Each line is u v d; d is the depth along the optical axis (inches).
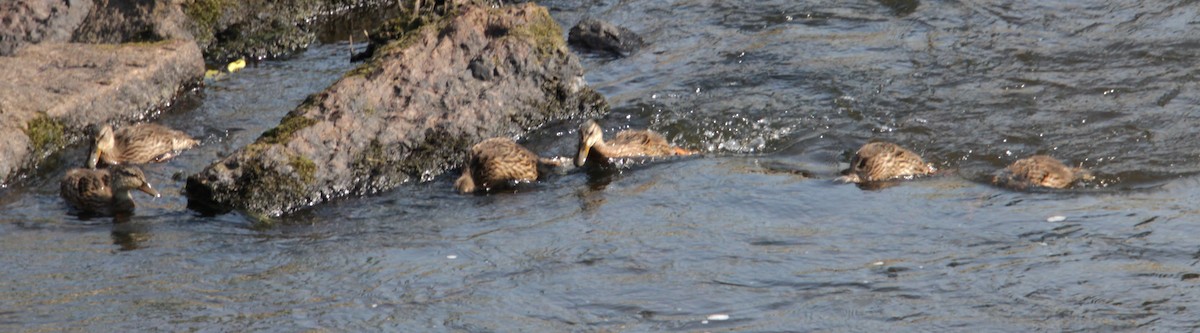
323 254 572.4
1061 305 493.0
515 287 526.9
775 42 904.9
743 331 478.6
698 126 752.3
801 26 943.7
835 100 782.5
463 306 509.4
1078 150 687.1
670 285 524.1
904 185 643.5
